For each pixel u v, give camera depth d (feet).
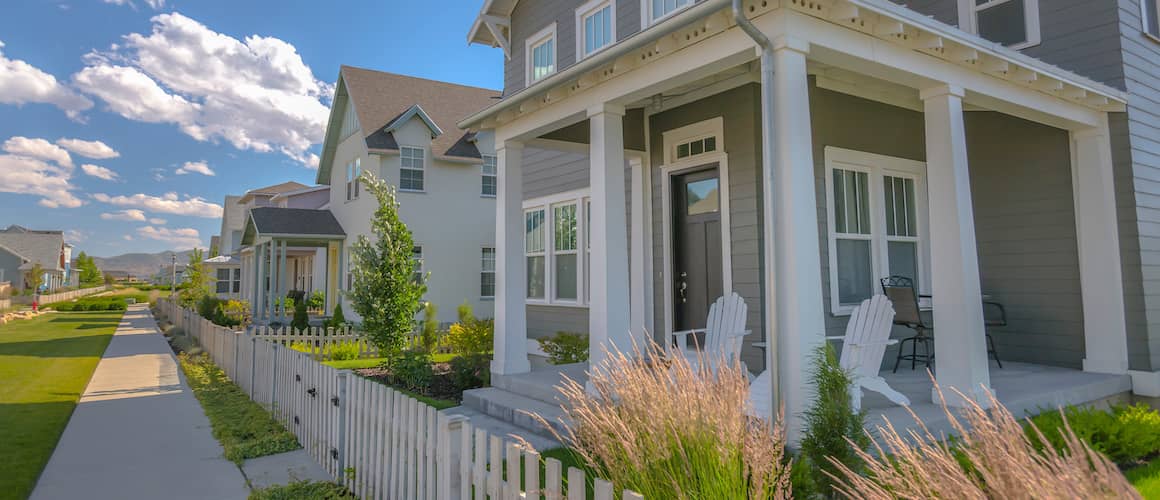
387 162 57.21
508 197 22.41
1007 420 7.52
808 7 13.35
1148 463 14.69
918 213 23.70
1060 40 22.49
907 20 14.19
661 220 24.59
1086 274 21.40
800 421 12.13
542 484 13.10
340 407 15.26
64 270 215.92
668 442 8.63
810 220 12.96
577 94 18.95
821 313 12.83
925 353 22.70
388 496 12.48
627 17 30.40
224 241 124.36
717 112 22.02
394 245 32.53
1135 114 21.29
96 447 18.29
